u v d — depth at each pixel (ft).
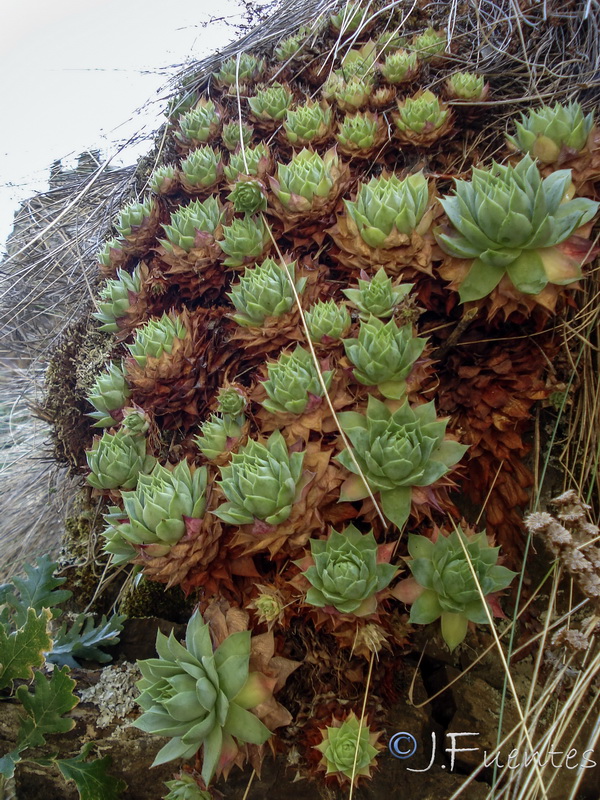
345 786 0.98
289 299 1.16
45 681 1.08
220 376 1.30
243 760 0.95
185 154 1.72
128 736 1.12
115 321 1.47
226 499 1.05
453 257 1.05
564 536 0.93
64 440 1.63
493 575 0.97
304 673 1.08
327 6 1.68
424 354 1.12
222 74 1.77
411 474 0.95
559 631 0.96
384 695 1.08
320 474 0.99
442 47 1.55
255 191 1.26
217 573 1.03
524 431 1.18
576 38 1.47
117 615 1.32
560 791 1.05
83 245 2.04
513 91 1.50
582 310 1.17
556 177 0.99
